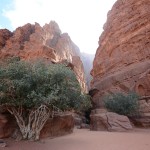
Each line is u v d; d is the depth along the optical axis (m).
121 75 35.47
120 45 39.59
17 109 14.22
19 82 12.81
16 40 51.50
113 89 35.38
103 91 37.09
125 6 42.09
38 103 12.97
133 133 18.33
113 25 42.88
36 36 51.66
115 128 20.81
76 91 14.81
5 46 50.28
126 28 39.59
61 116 17.00
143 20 37.28
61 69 14.29
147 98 29.59
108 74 40.03
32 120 14.12
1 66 14.42
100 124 22.33
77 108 14.99
